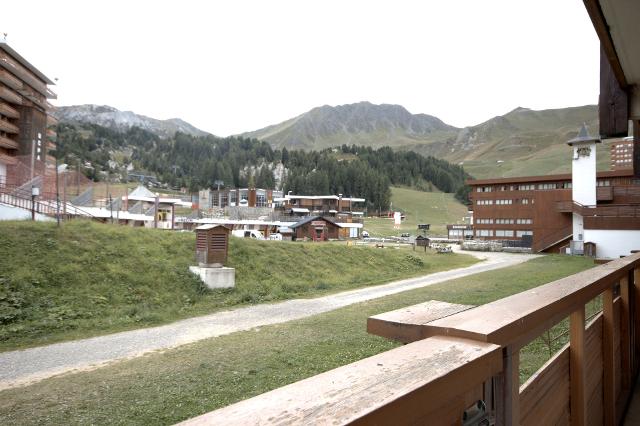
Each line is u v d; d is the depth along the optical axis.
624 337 4.09
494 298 13.84
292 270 21.02
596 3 2.58
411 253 33.34
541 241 43.84
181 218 61.59
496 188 50.19
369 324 1.46
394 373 0.94
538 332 1.60
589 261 30.27
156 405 6.17
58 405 6.28
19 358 8.99
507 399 1.33
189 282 16.08
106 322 11.91
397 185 185.75
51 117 62.81
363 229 88.94
